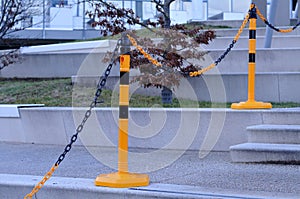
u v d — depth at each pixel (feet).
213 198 16.31
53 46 48.60
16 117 32.35
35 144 31.73
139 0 53.06
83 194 17.88
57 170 22.97
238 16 65.62
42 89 40.06
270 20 43.16
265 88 35.96
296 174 21.02
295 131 24.58
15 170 23.34
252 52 29.99
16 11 50.06
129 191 17.21
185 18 60.23
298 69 40.65
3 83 45.01
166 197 16.70
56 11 59.21
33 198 18.67
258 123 27.12
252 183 19.36
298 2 64.59
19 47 53.36
